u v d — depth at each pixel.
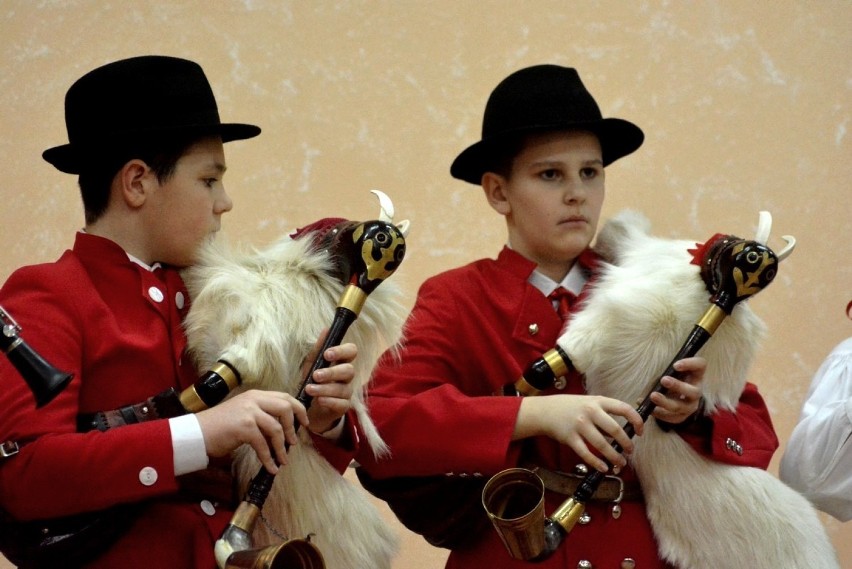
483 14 10.75
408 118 10.55
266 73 10.45
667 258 7.06
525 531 5.99
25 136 10.16
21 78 10.23
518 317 7.41
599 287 7.11
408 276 10.34
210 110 6.59
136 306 6.38
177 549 6.11
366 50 10.59
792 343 10.60
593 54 10.82
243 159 10.29
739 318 6.89
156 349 6.29
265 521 6.27
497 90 7.82
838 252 10.75
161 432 5.82
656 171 10.75
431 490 7.16
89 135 6.48
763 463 7.11
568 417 6.66
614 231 7.63
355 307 6.19
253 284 6.27
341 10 10.61
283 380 6.21
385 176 10.44
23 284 6.22
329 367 6.05
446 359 7.42
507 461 6.96
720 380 6.91
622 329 6.81
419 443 6.99
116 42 10.34
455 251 10.41
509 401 6.92
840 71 10.96
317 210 10.32
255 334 6.11
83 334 6.16
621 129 7.91
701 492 6.87
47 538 5.90
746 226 10.73
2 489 5.84
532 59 10.75
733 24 10.97
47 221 10.07
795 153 10.85
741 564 6.82
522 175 7.59
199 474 6.28
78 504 5.80
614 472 6.90
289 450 6.37
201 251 6.47
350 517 6.44
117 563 6.02
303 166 10.37
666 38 10.91
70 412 5.95
